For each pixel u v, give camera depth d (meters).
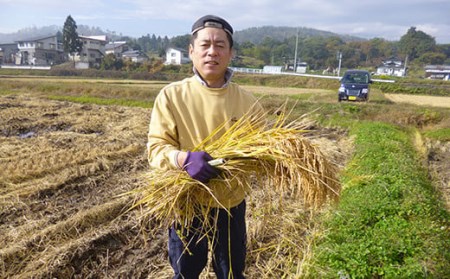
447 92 25.39
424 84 29.70
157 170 2.01
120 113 12.79
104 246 3.71
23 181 5.47
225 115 1.97
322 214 4.08
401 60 82.81
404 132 10.00
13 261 3.41
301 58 81.88
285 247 3.58
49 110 12.80
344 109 12.44
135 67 50.41
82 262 3.44
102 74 35.88
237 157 1.92
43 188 5.04
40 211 4.49
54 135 8.73
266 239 3.73
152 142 1.92
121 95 18.06
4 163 6.21
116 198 4.84
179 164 1.78
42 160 6.37
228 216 2.09
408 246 3.09
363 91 14.91
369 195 4.18
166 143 1.93
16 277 3.16
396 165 5.34
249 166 1.99
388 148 6.69
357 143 7.58
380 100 16.81
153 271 3.34
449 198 5.29
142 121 10.66
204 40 1.83
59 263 3.31
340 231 3.60
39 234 3.80
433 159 7.65
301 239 3.70
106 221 4.20
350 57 84.62
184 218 2.02
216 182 1.92
